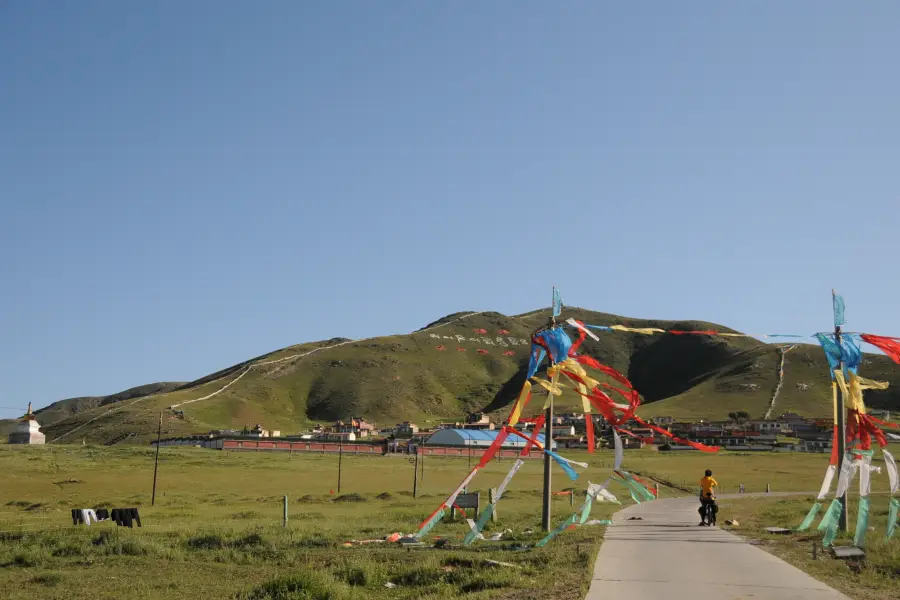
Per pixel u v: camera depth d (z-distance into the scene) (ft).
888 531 72.13
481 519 77.15
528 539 78.79
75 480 254.47
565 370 83.35
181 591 59.93
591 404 87.20
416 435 587.68
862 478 68.49
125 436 645.92
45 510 174.70
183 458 357.20
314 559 72.18
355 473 300.81
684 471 309.42
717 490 232.32
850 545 67.10
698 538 75.31
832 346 78.54
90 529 102.68
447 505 79.61
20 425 445.37
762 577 51.24
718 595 45.21
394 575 61.31
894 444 324.19
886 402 609.83
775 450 454.40
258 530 93.66
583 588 47.70
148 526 110.42
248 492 228.63
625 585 48.55
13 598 57.52
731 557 60.80
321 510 152.25
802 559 59.72
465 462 381.40
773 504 139.85
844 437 78.28
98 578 65.67
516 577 53.83
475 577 54.95
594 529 86.48
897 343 76.74
